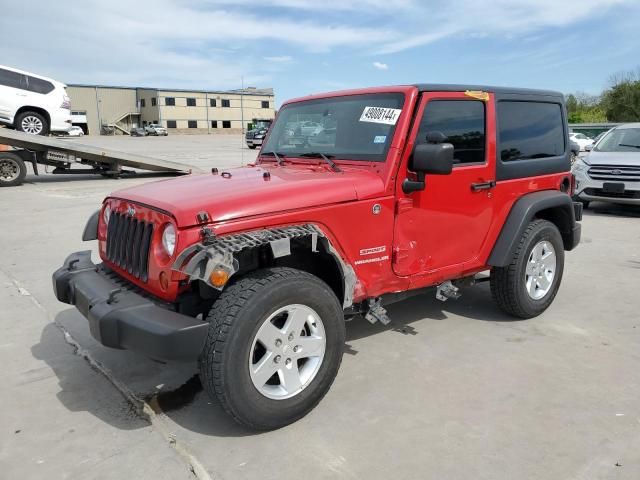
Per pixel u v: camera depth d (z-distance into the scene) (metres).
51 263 6.40
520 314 4.49
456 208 3.84
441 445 2.79
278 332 2.85
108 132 73.19
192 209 2.77
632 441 2.81
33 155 14.12
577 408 3.14
